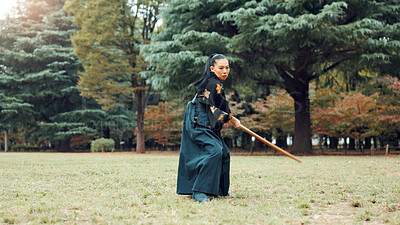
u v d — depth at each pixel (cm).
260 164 995
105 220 286
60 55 3034
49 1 3425
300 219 293
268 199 399
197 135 399
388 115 1656
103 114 3106
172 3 1803
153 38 1920
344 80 2120
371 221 293
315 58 1739
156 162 1120
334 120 1766
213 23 1777
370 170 775
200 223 271
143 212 324
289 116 2008
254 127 2058
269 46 1641
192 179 397
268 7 1630
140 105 2412
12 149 3503
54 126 2953
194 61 1592
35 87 3092
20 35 3256
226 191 418
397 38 1562
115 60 2372
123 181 570
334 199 403
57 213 312
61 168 863
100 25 2166
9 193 443
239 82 1870
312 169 812
